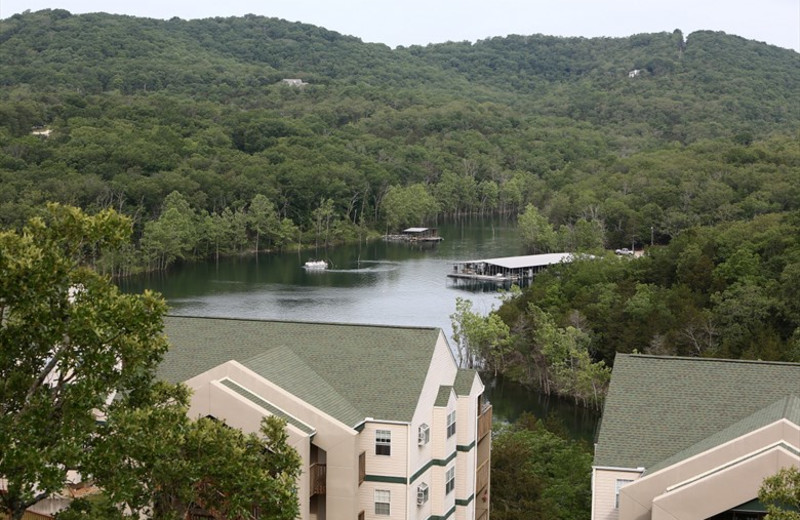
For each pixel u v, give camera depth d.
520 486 70.62
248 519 39.84
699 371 53.28
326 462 50.06
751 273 138.50
